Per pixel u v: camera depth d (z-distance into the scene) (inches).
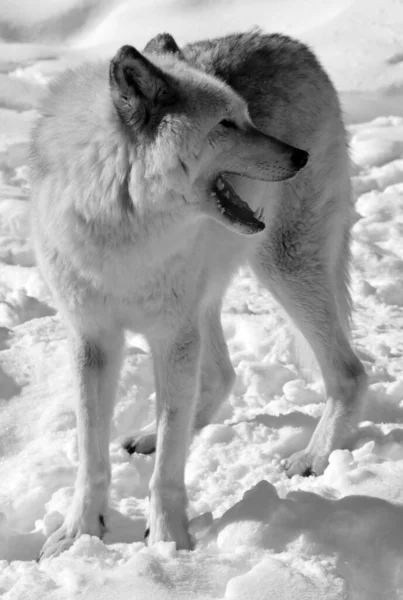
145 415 217.3
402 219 360.2
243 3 724.0
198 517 167.6
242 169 158.9
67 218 156.4
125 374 224.5
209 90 155.9
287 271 209.5
